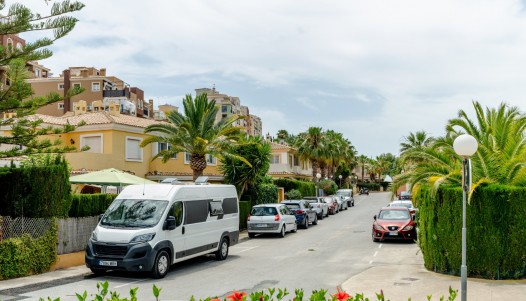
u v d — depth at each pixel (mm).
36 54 15586
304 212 30359
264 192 33156
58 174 15102
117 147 29719
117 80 83438
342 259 17594
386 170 116688
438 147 15344
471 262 12898
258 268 15555
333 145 62875
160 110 96750
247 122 122688
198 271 14953
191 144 28000
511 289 11430
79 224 16359
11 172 15133
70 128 16875
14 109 15867
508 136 14500
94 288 12062
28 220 14617
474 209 12828
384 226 22641
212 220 16781
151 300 10695
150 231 13516
